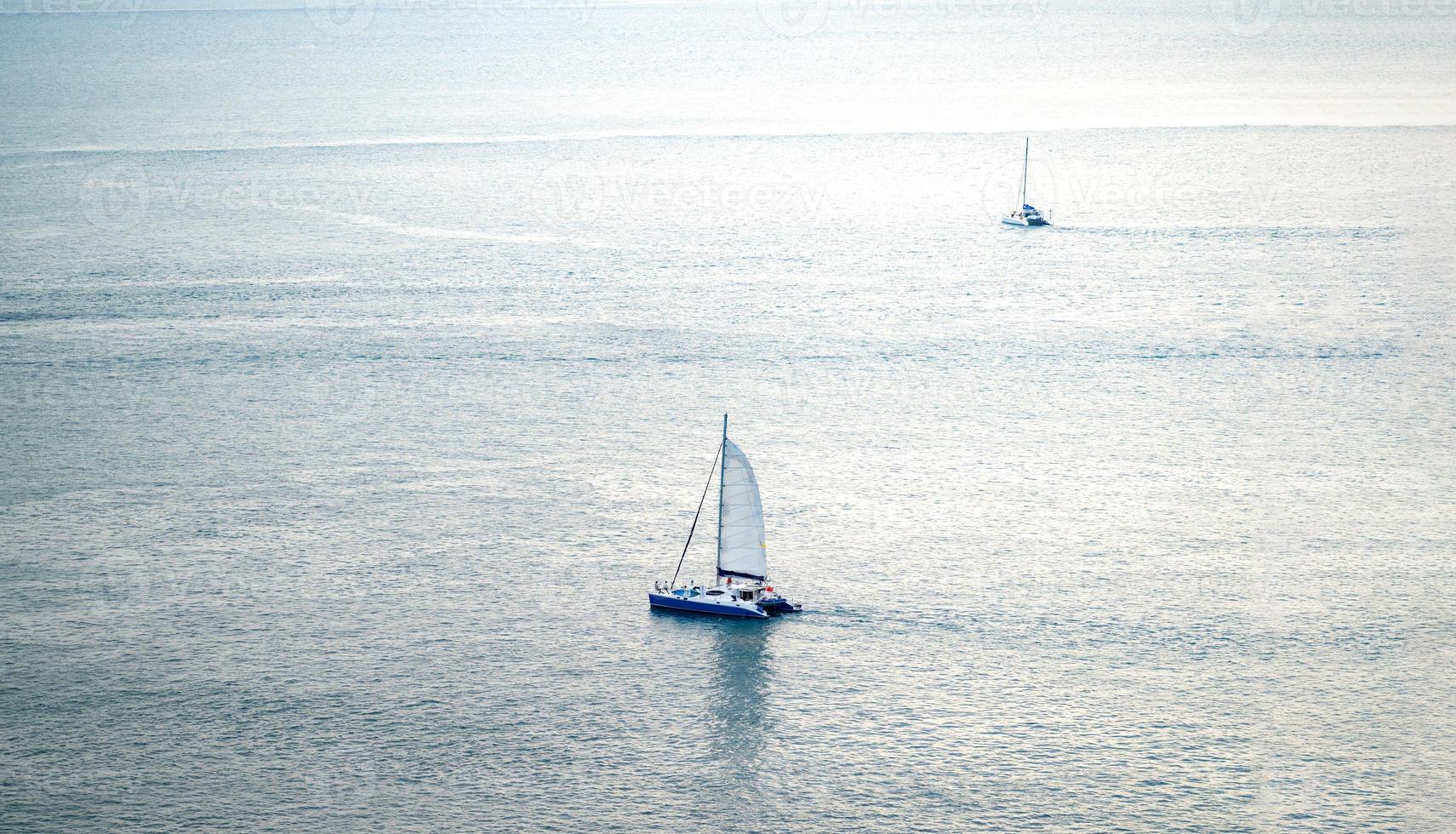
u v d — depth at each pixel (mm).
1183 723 184125
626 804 168750
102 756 177625
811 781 173000
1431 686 192000
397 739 181375
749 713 187125
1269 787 170875
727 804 168750
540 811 167500
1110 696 190375
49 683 193625
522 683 193750
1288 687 192250
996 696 190625
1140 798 169000
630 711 187500
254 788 171125
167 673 196000
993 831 163625
